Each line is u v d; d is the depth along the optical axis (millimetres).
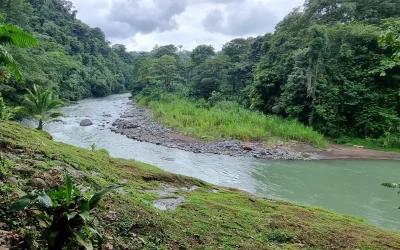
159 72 47531
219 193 7129
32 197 2506
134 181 6387
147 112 33750
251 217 5527
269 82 28406
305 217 6188
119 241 3445
